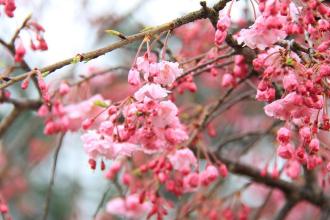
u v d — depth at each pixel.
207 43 4.89
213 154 4.45
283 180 5.14
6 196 7.18
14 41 4.21
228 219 4.68
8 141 7.07
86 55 3.13
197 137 4.05
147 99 3.18
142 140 3.47
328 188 5.77
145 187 4.02
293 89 2.96
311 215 6.59
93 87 6.17
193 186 3.81
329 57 3.02
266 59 3.12
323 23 3.05
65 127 4.36
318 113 3.03
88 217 7.07
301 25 3.01
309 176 5.11
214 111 4.31
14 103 4.99
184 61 3.93
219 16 3.27
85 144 3.47
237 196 4.80
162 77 3.20
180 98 5.95
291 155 3.16
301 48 3.18
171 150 3.79
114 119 3.46
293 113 3.06
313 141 3.09
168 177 3.89
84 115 4.39
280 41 3.20
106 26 6.50
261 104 6.88
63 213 7.48
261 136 4.85
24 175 6.96
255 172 5.03
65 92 4.35
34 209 7.46
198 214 4.90
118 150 3.44
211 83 6.37
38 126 6.79
